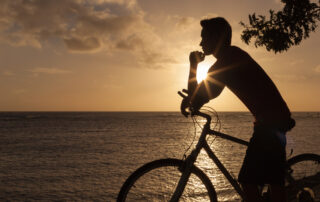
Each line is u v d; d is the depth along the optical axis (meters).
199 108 2.54
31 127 104.44
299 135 61.06
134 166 29.69
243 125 110.38
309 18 6.43
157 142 54.81
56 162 32.97
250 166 2.54
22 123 132.00
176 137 65.62
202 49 2.66
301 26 6.48
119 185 21.08
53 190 20.02
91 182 22.16
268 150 2.50
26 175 25.75
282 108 2.53
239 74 2.51
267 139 2.50
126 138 63.47
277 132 2.50
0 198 18.31
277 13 6.54
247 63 2.52
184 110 2.59
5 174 26.31
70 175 25.23
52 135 72.50
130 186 2.51
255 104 2.52
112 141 57.09
